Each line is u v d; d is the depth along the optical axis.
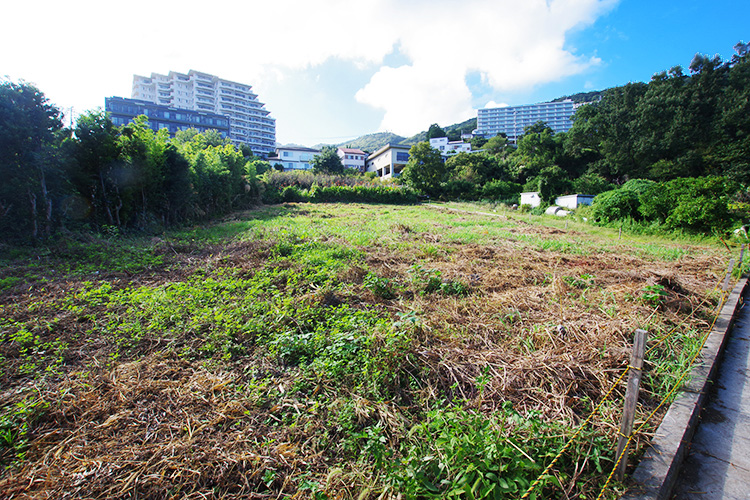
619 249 8.59
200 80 76.44
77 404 2.42
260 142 83.69
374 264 6.39
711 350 3.32
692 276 5.94
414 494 1.65
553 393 2.54
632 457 2.08
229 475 1.90
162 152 10.80
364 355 2.87
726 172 26.47
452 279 5.14
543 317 3.90
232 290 4.71
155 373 2.80
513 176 38.41
